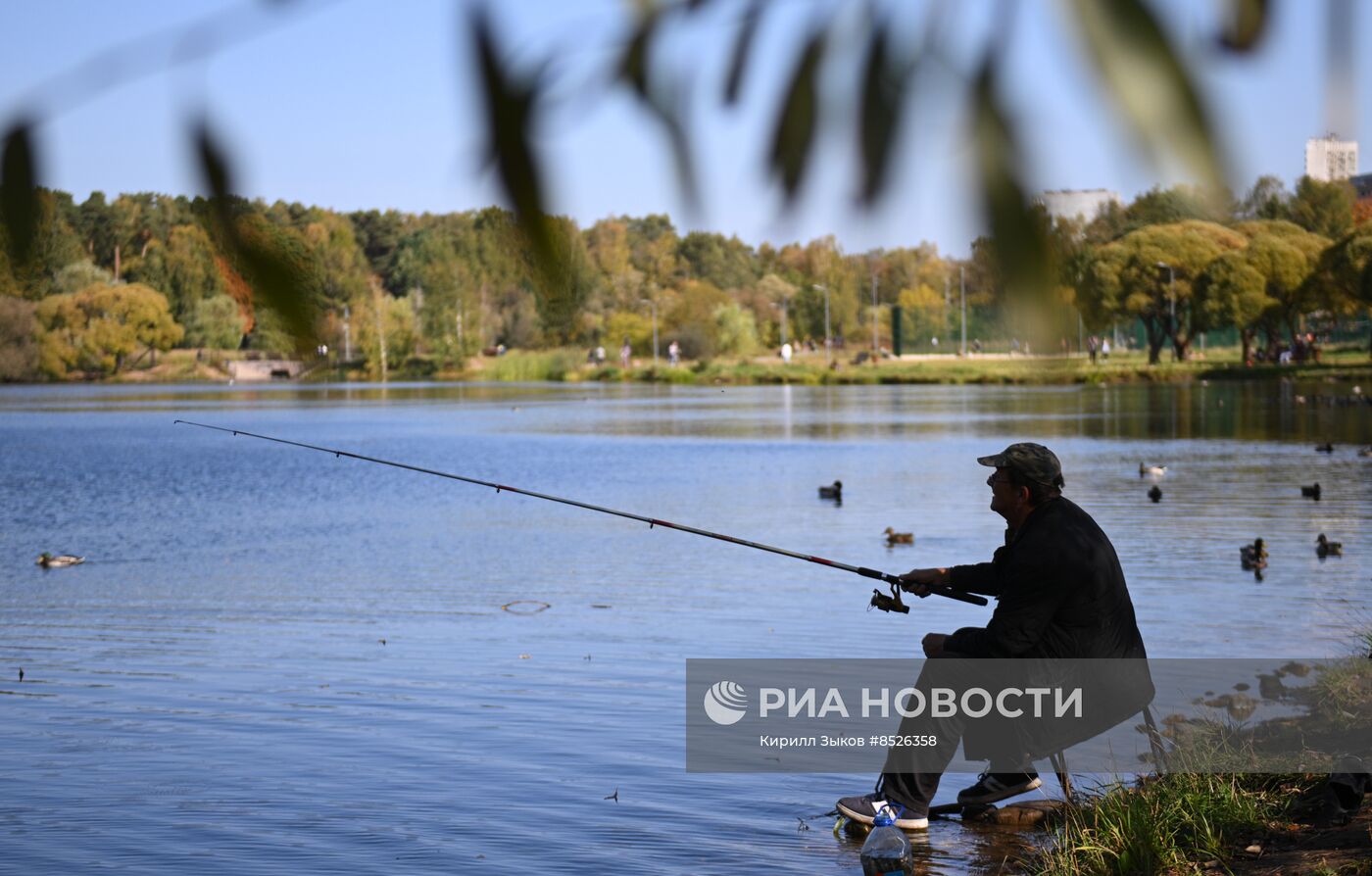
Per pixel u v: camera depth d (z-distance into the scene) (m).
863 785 6.93
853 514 20.38
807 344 110.25
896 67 0.66
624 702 8.76
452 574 15.04
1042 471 6.07
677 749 7.62
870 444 35.91
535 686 9.25
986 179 0.65
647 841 6.12
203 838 6.30
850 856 5.88
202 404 70.31
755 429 43.44
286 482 29.70
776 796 6.76
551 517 20.98
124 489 28.62
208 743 7.98
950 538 17.45
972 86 0.65
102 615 12.84
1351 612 11.23
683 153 0.69
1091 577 5.92
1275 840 5.46
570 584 13.95
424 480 29.50
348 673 9.85
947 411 51.88
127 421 54.94
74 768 7.46
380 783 7.10
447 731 8.11
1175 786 5.98
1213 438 34.66
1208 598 12.13
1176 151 0.62
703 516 20.59
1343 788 5.56
